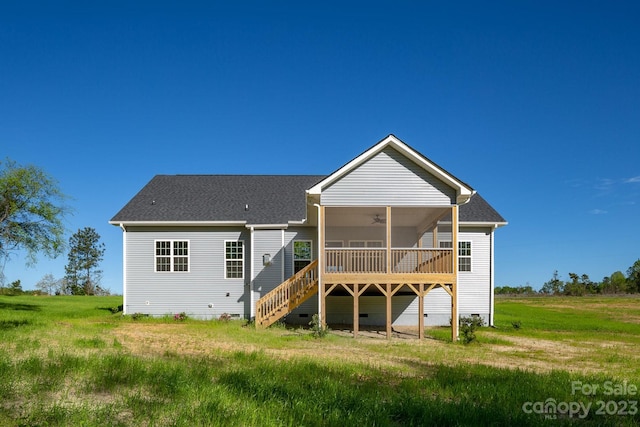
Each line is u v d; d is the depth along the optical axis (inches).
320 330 661.9
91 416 247.4
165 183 1002.7
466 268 880.3
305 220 834.2
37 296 1547.7
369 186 696.4
